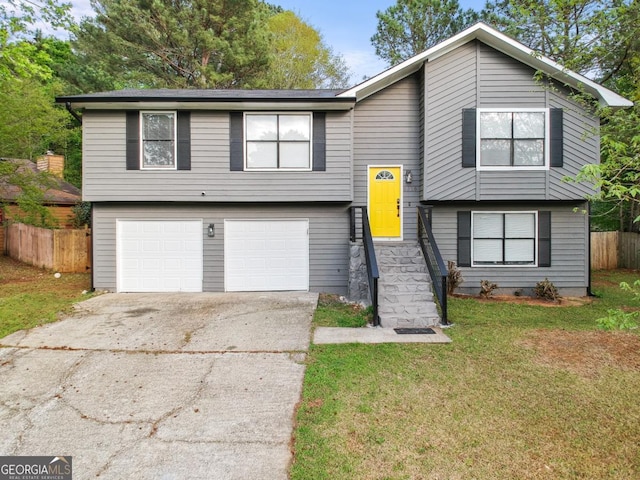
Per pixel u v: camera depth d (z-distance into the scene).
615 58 8.96
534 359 5.25
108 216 9.74
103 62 18.83
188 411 4.01
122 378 4.75
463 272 9.96
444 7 19.91
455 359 5.27
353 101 9.22
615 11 7.61
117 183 9.42
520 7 10.38
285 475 3.05
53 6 10.14
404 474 3.00
